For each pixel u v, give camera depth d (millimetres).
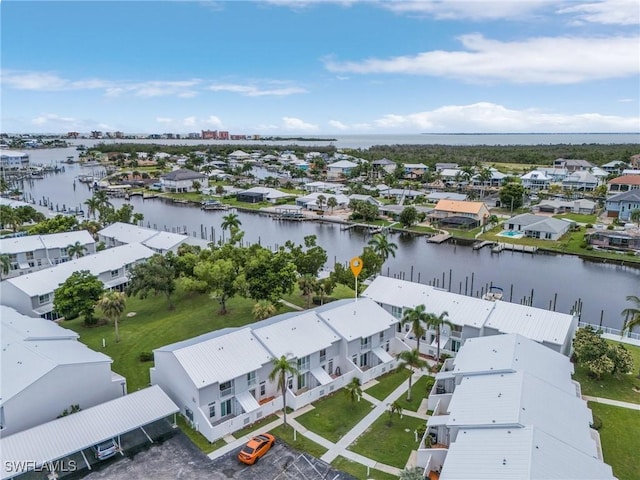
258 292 71125
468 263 113812
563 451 34312
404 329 67625
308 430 46281
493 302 65000
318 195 181625
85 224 127125
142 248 96375
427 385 54344
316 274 84688
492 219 147875
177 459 41688
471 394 42406
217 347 50062
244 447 42000
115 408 44562
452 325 58281
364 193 193625
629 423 47188
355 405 50938
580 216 157625
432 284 98500
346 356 57000
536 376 44375
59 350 50156
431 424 41750
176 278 84438
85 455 42156
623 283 99438
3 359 47969
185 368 46344
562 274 105438
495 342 51688
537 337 56750
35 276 79062
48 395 44500
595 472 32750
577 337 58719
